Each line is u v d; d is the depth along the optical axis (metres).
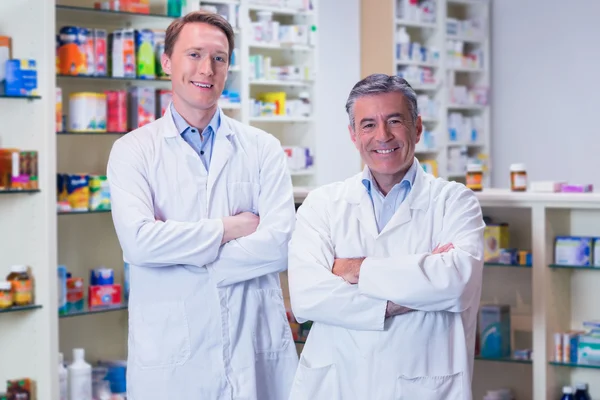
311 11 6.38
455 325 2.29
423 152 8.11
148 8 4.44
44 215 3.85
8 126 3.91
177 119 2.73
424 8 7.93
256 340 2.71
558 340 3.46
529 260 3.48
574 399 3.45
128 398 2.74
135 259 2.61
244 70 5.61
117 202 2.65
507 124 8.52
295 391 2.38
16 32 3.91
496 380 3.73
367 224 2.38
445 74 8.08
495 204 3.49
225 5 5.54
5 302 3.77
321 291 2.30
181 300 2.65
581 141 8.05
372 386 2.27
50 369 3.88
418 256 2.24
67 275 4.29
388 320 2.27
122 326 4.60
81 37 4.22
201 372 2.65
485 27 8.50
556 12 8.15
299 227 2.45
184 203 2.70
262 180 2.79
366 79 2.30
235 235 2.66
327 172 7.05
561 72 8.14
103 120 4.27
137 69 4.39
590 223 3.50
